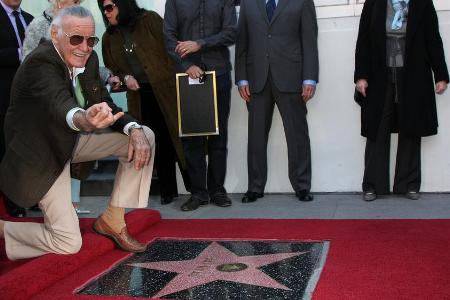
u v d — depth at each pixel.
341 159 5.11
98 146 3.16
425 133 4.55
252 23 4.79
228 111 4.75
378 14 4.60
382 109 4.61
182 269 2.99
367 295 2.45
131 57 4.65
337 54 5.03
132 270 3.01
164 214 4.53
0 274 2.97
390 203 4.59
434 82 4.87
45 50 2.79
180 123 4.51
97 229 3.43
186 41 4.47
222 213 4.46
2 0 4.39
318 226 3.80
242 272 2.89
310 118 5.15
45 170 2.84
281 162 5.21
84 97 3.09
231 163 5.34
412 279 2.64
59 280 2.86
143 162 2.97
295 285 2.65
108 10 4.53
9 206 4.50
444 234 3.44
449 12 4.82
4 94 4.32
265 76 4.77
